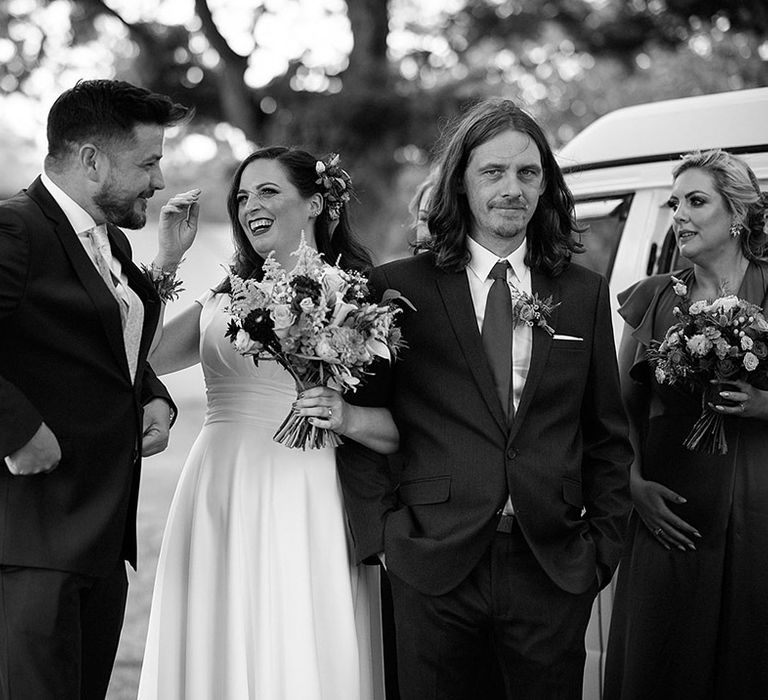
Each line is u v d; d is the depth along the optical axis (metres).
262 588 5.36
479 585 4.95
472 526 4.88
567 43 22.61
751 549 5.54
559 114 24.52
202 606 5.41
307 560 5.37
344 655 5.36
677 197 5.75
